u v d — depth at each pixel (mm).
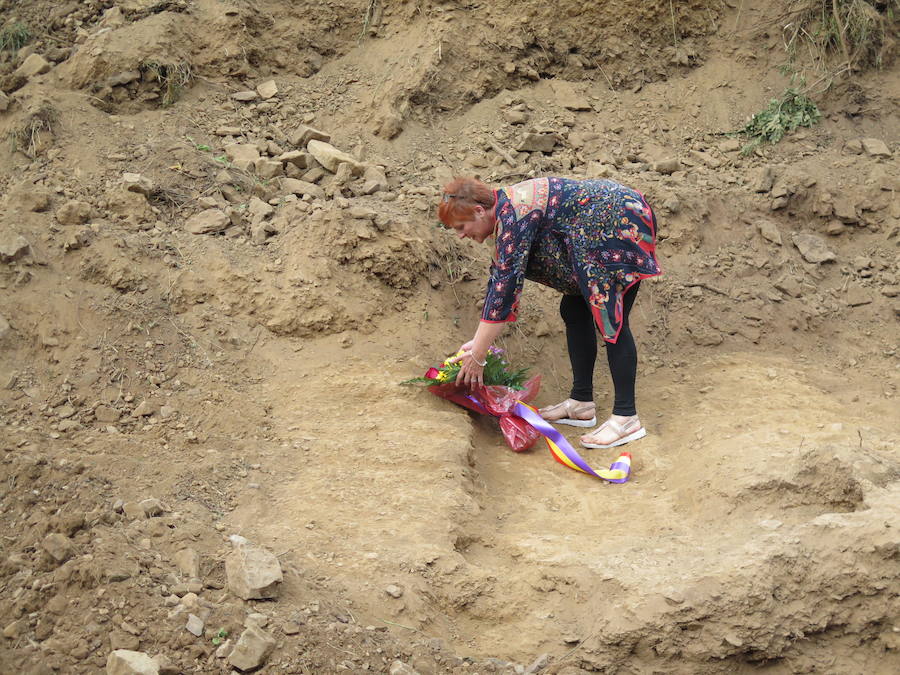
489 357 4469
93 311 4285
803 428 4250
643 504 3861
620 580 3150
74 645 2721
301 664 2766
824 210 5766
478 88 6207
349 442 3963
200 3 6129
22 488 3275
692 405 4672
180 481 3533
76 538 3061
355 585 3115
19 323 4133
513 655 3049
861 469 3479
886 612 3066
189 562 3037
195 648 2746
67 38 6055
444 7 6238
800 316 5332
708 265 5512
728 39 6570
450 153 5895
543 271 4137
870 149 6066
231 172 5242
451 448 3961
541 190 3941
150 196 4934
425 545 3336
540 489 4020
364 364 4461
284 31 6254
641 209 3992
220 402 4086
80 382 3994
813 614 3082
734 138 6258
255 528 3355
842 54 6430
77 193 4871
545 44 6410
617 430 4363
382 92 6012
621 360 4262
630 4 6422
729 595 3043
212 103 5828
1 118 5359
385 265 4789
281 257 4742
